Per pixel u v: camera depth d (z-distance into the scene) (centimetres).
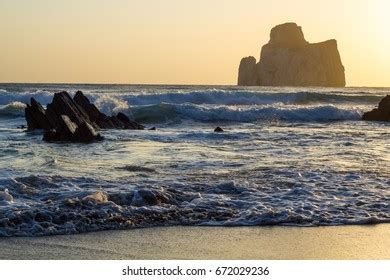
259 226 1069
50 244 952
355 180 1460
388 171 1602
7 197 1141
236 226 1065
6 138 2500
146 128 3350
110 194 1184
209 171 1578
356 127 3462
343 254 942
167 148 2136
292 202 1215
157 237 997
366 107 4991
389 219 1119
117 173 1534
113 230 1024
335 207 1191
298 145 2273
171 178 1452
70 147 2166
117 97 4812
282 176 1495
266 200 1230
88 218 1053
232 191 1305
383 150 2127
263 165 1698
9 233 987
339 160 1830
